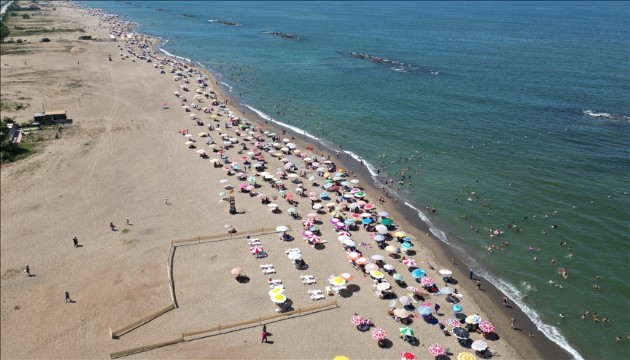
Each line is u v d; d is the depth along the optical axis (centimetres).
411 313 4088
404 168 7206
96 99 10000
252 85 12150
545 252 5066
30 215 5381
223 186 6369
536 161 7244
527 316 4162
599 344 3844
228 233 5178
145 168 6788
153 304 4038
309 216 5594
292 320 3931
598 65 13900
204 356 3494
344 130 8831
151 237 5069
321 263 4756
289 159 7475
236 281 4397
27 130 7938
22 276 4350
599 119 9038
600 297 4381
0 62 13075
